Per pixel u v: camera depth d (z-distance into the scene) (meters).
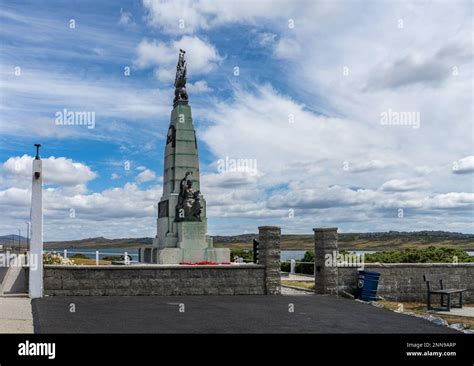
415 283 19.66
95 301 16.03
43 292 16.97
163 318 13.26
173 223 27.06
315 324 12.99
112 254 25.89
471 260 25.67
